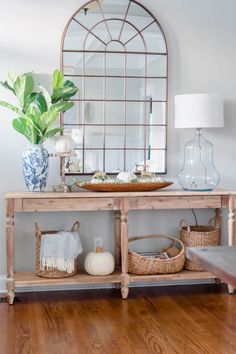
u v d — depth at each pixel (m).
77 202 3.92
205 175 4.43
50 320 3.54
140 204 4.01
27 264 4.30
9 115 4.21
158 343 3.12
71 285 4.35
